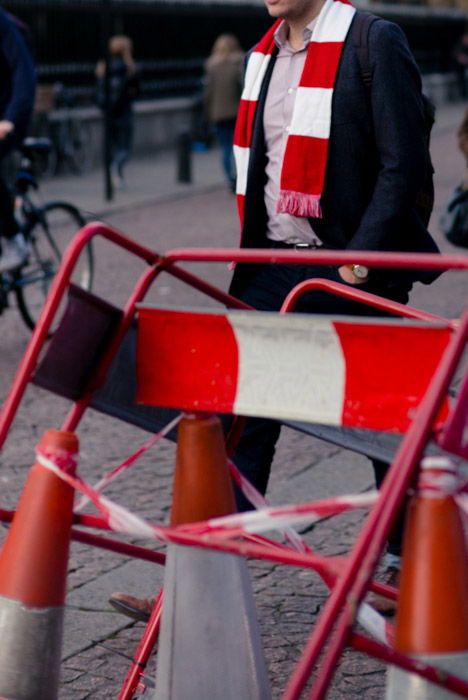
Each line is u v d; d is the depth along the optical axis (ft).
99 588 13.44
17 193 27.50
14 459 18.28
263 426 12.09
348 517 15.51
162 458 18.38
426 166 11.88
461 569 7.25
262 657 8.70
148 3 71.10
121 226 44.57
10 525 8.63
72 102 61.16
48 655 8.07
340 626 6.85
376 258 7.68
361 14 11.90
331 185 11.91
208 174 62.34
